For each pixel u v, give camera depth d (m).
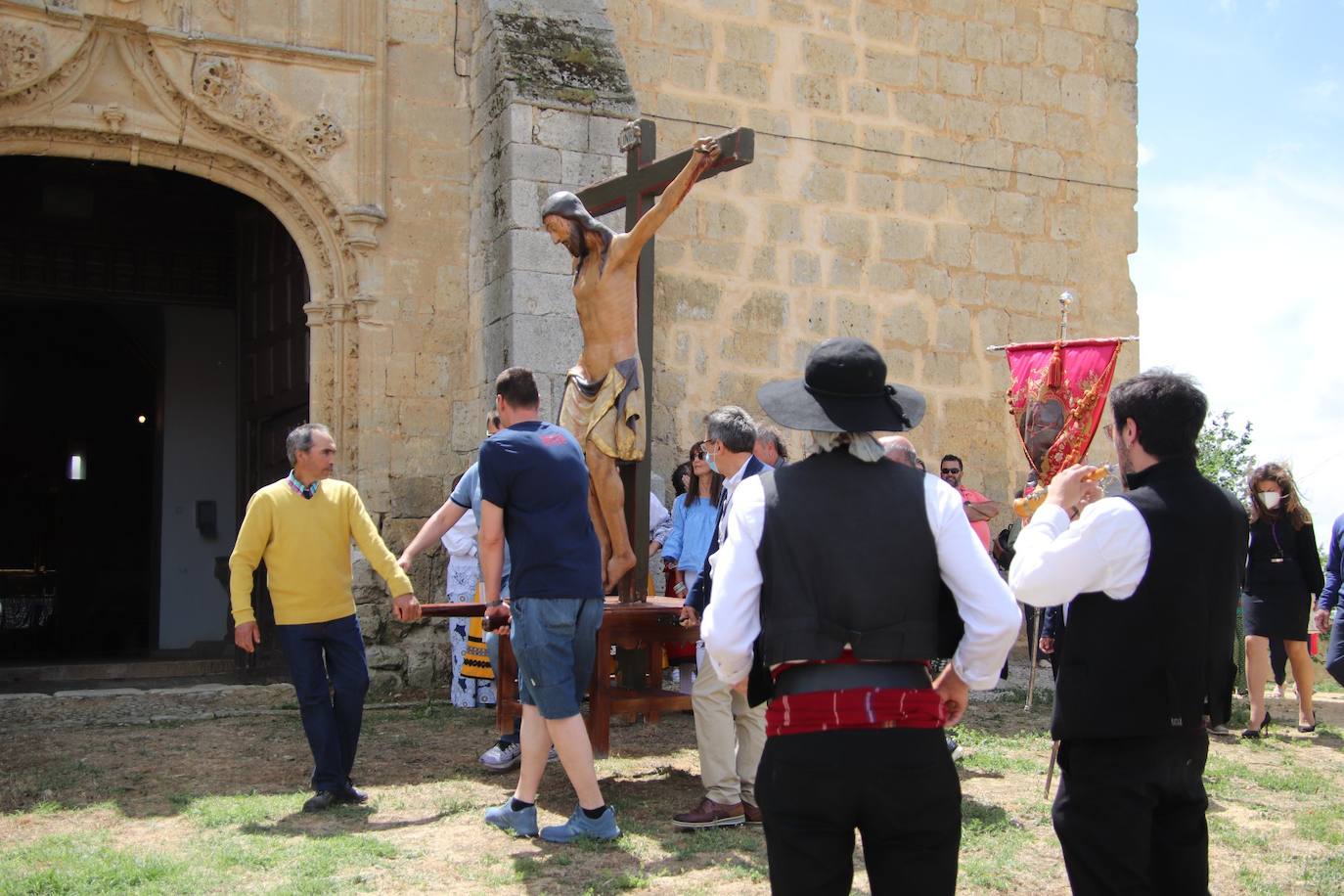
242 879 4.12
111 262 11.72
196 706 7.85
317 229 8.95
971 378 11.13
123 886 4.04
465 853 4.46
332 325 8.99
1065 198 11.62
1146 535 2.89
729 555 2.67
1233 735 7.34
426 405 9.13
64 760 6.11
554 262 8.56
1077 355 4.98
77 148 8.30
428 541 5.39
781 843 2.54
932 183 11.05
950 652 2.73
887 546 2.58
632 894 4.02
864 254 10.73
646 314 6.03
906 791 2.49
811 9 10.62
